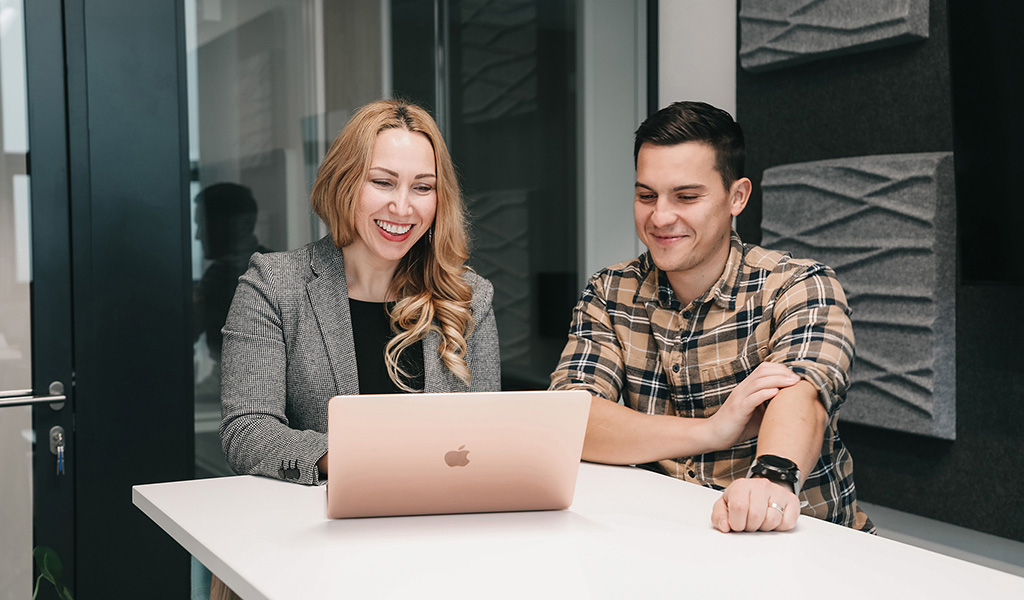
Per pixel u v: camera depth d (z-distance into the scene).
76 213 2.18
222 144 2.38
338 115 2.55
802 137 2.55
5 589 2.16
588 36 2.98
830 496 1.56
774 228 2.57
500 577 0.89
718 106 2.87
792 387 1.36
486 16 2.79
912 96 2.24
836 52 2.40
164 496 1.23
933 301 2.14
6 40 2.13
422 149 1.64
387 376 1.67
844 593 0.85
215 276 2.38
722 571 0.92
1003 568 2.02
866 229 2.30
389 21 2.62
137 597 2.25
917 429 2.20
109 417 2.22
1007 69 1.88
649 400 1.69
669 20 3.05
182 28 2.29
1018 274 1.89
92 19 2.18
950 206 2.15
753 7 2.62
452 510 1.13
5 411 2.14
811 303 1.52
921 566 0.94
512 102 2.86
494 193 2.84
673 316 1.67
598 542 1.02
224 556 0.96
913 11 2.18
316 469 1.29
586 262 3.02
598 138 3.02
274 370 1.53
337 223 1.63
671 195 1.55
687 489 1.29
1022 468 2.02
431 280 1.72
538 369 2.96
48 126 2.16
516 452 1.09
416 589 0.86
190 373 2.32
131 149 2.24
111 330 2.22
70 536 2.21
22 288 2.17
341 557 0.96
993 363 2.08
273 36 2.44
